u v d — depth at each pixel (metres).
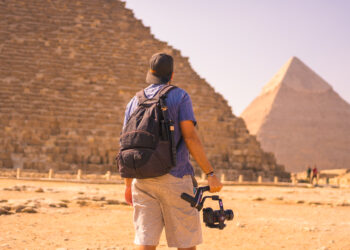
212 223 5.61
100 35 90.38
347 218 17.23
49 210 15.44
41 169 59.06
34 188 26.55
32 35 86.88
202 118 77.88
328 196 31.42
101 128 70.69
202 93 83.50
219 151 73.06
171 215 5.58
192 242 5.63
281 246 10.62
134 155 5.29
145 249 5.47
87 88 79.06
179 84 83.88
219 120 79.69
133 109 5.72
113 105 77.00
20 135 65.25
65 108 73.25
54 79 79.19
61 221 13.24
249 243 10.97
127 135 5.41
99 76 82.00
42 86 77.50
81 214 15.18
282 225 14.27
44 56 83.31
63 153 64.00
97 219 14.18
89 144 66.69
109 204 18.77
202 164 5.57
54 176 46.44
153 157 5.26
